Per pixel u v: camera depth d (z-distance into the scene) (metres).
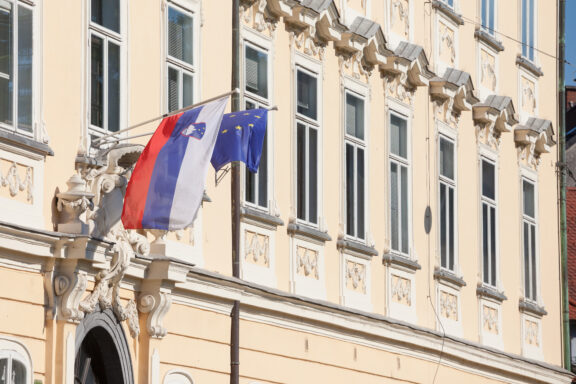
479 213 36.84
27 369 21.88
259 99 28.23
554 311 41.03
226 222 26.86
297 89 29.58
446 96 35.16
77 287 22.42
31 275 21.97
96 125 23.61
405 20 34.06
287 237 28.77
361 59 31.88
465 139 36.44
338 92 30.98
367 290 31.45
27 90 22.06
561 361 41.22
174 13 25.78
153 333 24.53
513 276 38.59
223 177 26.81
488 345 36.81
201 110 23.09
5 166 21.44
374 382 31.44
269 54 28.66
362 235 31.53
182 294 25.38
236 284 26.55
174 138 22.83
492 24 38.38
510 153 38.78
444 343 34.12
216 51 26.89
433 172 34.69
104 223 23.23
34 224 21.92
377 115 32.44
